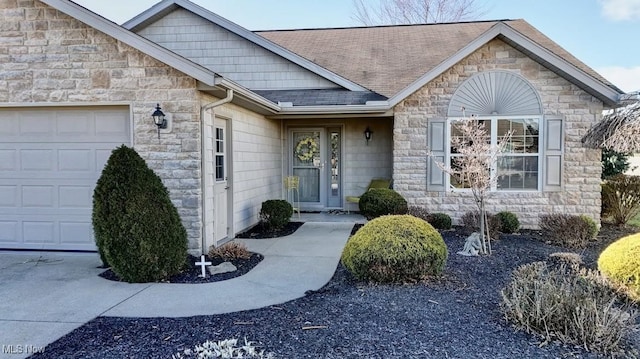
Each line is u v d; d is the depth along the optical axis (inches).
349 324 143.6
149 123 237.3
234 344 126.3
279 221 330.6
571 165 340.8
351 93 397.4
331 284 194.5
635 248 164.7
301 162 445.7
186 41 423.5
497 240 297.0
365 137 429.1
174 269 205.9
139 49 230.4
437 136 353.4
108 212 195.6
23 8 240.7
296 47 494.3
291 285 193.0
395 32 520.7
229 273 213.0
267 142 390.0
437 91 352.5
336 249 270.1
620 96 316.2
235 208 304.7
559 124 339.0
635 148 236.7
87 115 244.8
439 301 166.2
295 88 416.5
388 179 422.9
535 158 344.5
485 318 148.3
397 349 124.8
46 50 240.5
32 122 247.6
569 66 323.0
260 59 418.3
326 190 444.1
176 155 236.8
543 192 343.6
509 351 123.3
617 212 371.6
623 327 128.0
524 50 334.0
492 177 279.0
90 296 177.0
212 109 257.6
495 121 346.6
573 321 130.7
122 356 121.8
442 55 453.7
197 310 160.4
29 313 157.2
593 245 278.2
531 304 142.4
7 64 242.8
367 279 192.5
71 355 123.0
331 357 119.8
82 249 249.3
